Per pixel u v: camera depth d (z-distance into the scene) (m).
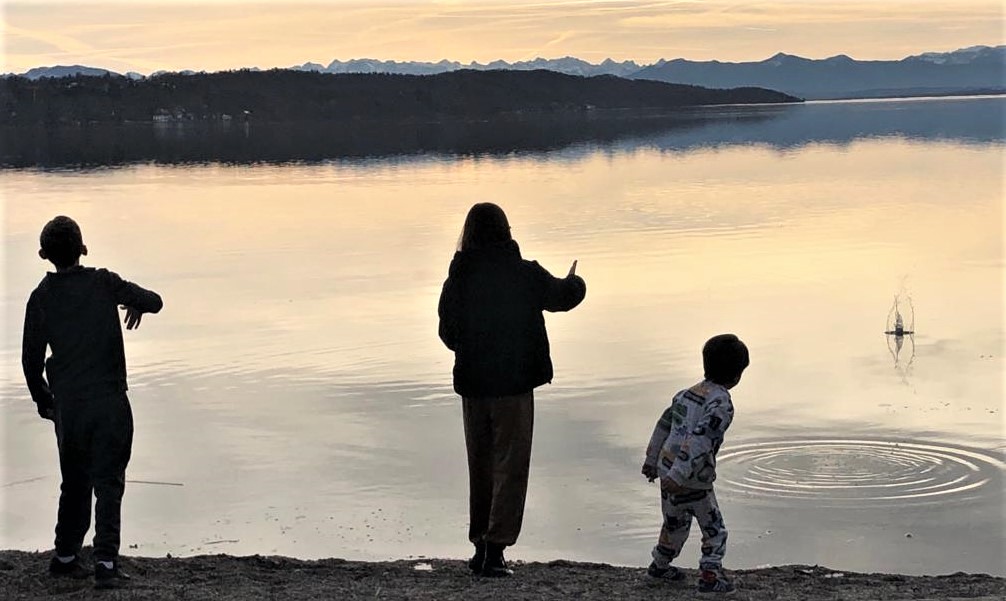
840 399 15.22
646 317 21.59
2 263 29.89
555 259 29.33
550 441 13.52
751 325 20.81
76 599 6.50
